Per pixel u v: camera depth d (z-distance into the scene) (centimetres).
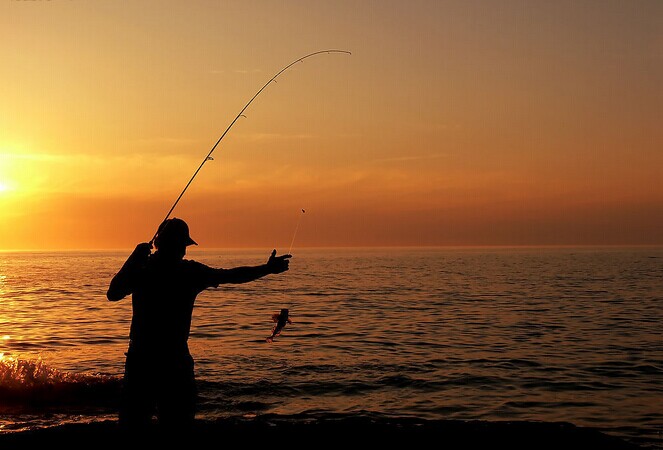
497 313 2606
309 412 998
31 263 11856
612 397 1141
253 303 3067
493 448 600
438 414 1012
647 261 10950
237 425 657
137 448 477
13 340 1755
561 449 598
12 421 841
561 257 14150
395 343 1748
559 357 1542
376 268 8206
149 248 486
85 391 1021
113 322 2217
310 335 1900
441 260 12144
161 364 476
